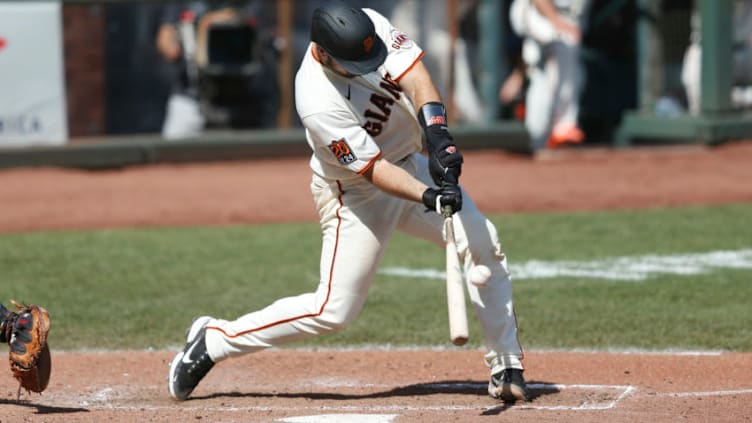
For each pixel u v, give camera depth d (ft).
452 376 64.54
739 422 51.78
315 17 50.75
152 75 162.50
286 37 166.61
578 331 75.61
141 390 61.62
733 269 96.27
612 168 158.51
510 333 56.08
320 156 53.16
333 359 69.05
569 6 166.61
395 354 70.18
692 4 174.19
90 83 159.22
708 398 57.06
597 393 58.75
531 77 169.58
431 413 54.24
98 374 65.57
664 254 104.06
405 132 54.24
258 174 155.94
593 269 97.50
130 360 69.10
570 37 166.71
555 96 169.17
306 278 95.76
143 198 140.15
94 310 84.53
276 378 64.75
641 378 62.64
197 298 88.43
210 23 161.38
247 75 163.94
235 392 61.21
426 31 167.12
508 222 123.34
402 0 165.48
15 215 130.21
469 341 74.13
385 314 82.33
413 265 101.45
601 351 69.67
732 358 66.74
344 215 54.03
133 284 94.17
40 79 155.53
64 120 157.79
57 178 152.25
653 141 178.91
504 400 56.75
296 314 55.62
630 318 79.15
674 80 178.19
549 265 99.71
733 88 171.42
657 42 177.78
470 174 154.40
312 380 64.13
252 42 163.63
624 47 186.50
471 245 54.54
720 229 116.88
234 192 143.54
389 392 60.64
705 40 169.27
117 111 161.48
